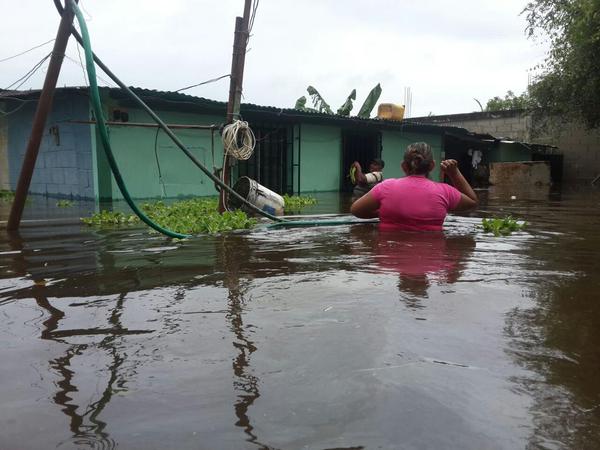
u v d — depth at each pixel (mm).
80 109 9516
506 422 1039
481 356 1385
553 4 15281
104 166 9312
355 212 4348
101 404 1138
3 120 12570
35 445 977
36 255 3236
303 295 2027
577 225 4980
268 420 1053
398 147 15547
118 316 1797
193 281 2336
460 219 5543
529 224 5074
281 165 12766
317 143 13438
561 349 1442
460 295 2016
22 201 4797
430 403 1115
